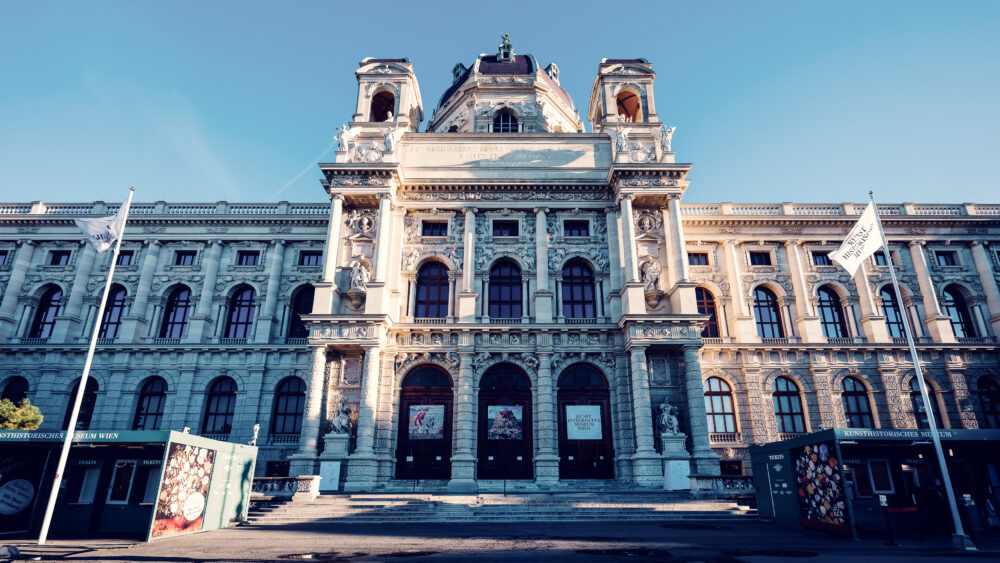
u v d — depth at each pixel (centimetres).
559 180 3853
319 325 3325
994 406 3994
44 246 4444
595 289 3706
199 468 2083
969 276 4319
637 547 1620
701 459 3127
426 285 3741
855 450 1955
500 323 3547
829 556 1444
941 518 1838
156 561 1448
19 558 1508
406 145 4028
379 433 3253
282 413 3956
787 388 3947
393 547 1656
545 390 3350
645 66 4291
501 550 1583
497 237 3784
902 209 4506
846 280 4256
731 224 4328
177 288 4356
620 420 3309
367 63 4278
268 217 4375
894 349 3984
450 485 3073
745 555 1473
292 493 2798
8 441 1916
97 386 4056
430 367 3466
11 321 4188
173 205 4519
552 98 4884
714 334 4112
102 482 2030
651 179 3769
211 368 4012
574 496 2736
